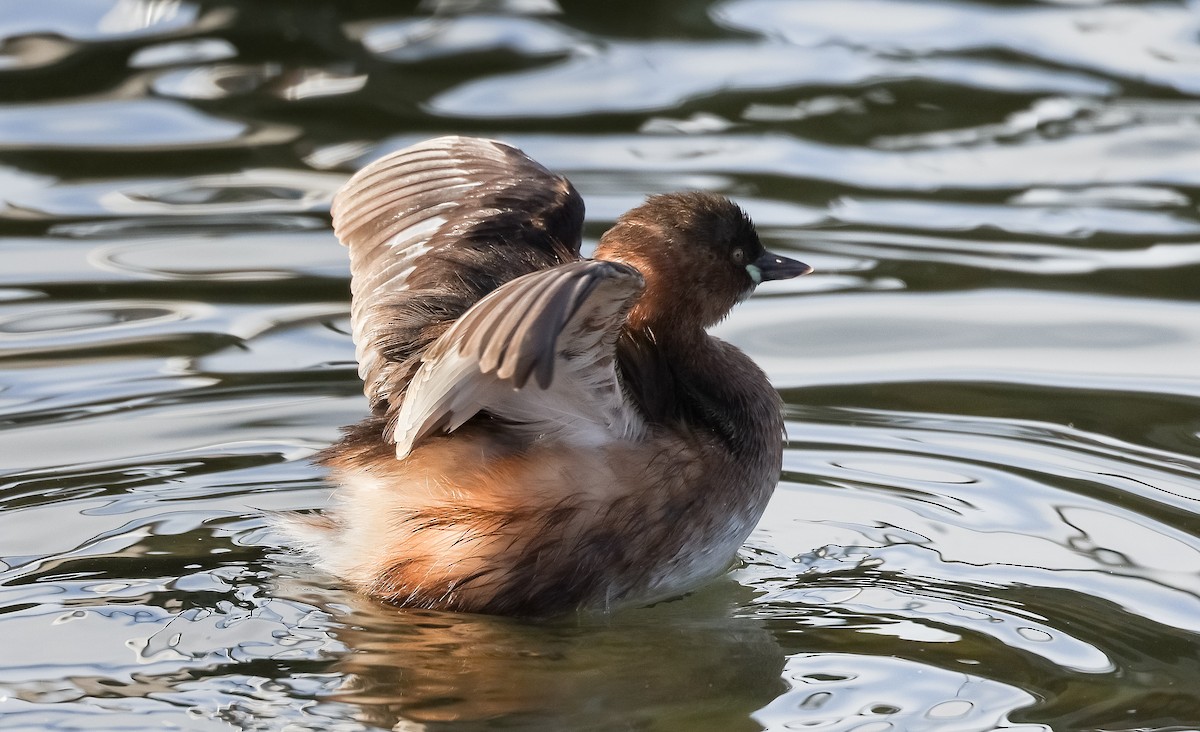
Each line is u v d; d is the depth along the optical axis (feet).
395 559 30.50
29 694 26.55
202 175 52.31
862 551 32.73
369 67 59.72
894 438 37.63
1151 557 31.99
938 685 27.43
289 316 43.68
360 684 27.55
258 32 61.67
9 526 32.58
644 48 62.44
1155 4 66.69
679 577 31.22
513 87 58.80
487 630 29.84
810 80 59.93
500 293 25.04
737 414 32.86
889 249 48.44
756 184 52.26
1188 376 40.75
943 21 65.46
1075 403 39.37
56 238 48.16
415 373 29.45
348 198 35.94
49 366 40.22
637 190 51.16
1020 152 55.11
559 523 29.78
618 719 26.61
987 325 43.86
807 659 28.58
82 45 60.34
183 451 36.24
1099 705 26.58
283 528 31.76
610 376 28.71
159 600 30.07
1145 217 50.42
